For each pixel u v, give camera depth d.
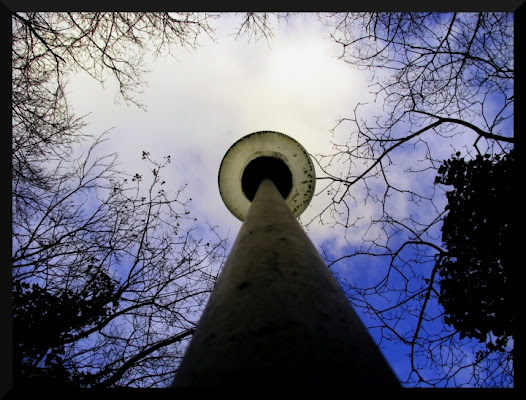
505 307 6.00
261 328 1.62
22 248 6.37
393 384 1.62
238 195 6.37
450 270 6.58
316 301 1.87
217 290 2.26
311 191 6.32
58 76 6.91
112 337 6.98
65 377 5.89
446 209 6.71
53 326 6.05
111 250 7.21
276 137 6.57
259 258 2.26
